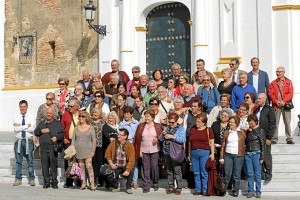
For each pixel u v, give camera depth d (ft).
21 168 59.36
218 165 52.80
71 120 57.82
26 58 92.17
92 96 61.16
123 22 81.97
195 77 61.57
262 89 60.29
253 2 75.25
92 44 85.76
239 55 75.82
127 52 81.71
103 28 83.61
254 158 51.57
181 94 59.31
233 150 51.55
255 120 51.75
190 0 78.54
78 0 87.35
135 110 58.13
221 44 76.69
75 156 55.52
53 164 56.70
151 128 54.44
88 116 55.72
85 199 48.49
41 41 90.94
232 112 53.72
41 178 60.08
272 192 53.93
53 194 51.96
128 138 55.67
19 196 50.42
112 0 83.35
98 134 55.93
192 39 78.07
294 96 73.31
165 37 81.66
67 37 88.28
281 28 74.08
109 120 56.03
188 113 54.90
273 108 56.29
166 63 81.61
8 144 66.18
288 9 73.82
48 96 58.44
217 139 52.85
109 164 53.36
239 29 75.92
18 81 92.84
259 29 74.84
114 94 61.21
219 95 57.67
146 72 82.79
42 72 90.74
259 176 51.49
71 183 57.62
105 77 66.28
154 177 54.75
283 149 58.18
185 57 80.28
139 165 56.54
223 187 51.37
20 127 58.65
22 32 92.63
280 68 60.13
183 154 52.95
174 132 53.01
